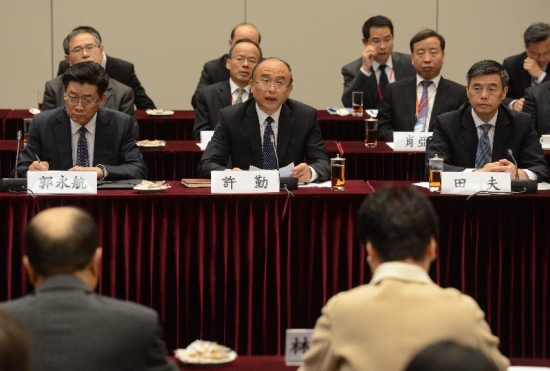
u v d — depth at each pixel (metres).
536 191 5.10
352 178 7.43
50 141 5.95
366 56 9.62
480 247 5.05
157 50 11.98
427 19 12.11
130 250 4.99
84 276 2.83
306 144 6.09
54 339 2.66
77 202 4.94
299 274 5.06
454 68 12.19
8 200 4.90
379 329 2.62
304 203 5.02
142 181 5.29
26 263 2.85
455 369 1.93
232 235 5.03
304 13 12.05
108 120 6.02
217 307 5.07
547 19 12.09
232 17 12.01
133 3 11.91
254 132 6.06
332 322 2.70
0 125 8.70
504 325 5.09
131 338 2.70
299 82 12.16
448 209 5.04
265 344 5.09
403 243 2.76
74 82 5.84
